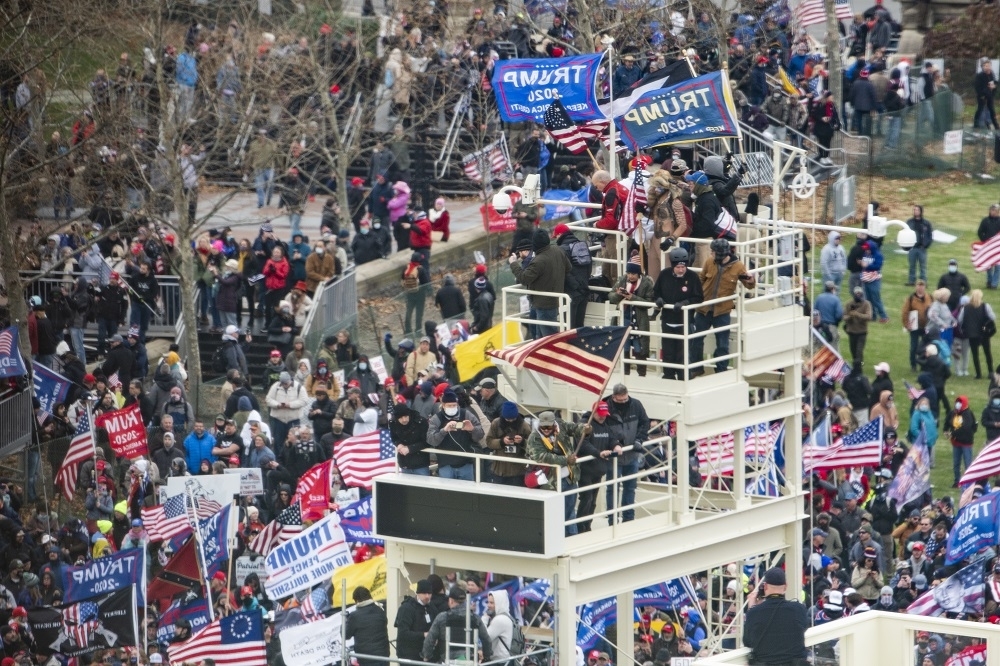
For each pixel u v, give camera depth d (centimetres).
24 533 16412
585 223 13988
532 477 12356
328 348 18712
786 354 13425
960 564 14775
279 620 14762
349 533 15075
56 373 18638
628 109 13512
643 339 13100
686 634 14662
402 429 12744
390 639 12888
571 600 12344
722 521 13188
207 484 15912
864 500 16500
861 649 9750
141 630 15575
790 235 13738
